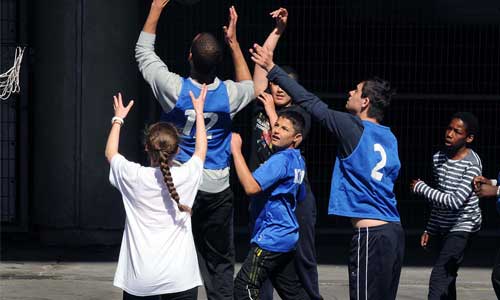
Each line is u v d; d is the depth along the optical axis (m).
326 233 25.11
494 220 25.59
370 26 25.50
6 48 24.20
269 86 16.25
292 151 14.75
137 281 13.00
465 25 25.55
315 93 25.41
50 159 23.73
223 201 15.02
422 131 25.78
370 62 25.53
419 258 23.47
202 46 14.35
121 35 23.55
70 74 23.53
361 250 13.52
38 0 23.69
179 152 14.52
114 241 23.88
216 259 15.24
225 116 14.66
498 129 25.77
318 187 25.62
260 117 16.47
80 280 20.39
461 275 21.75
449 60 25.58
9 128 24.38
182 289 13.09
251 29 25.09
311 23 25.41
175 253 13.07
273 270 15.03
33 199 24.45
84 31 23.47
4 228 24.41
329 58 25.48
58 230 23.77
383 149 13.53
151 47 14.66
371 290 13.52
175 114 14.41
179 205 12.88
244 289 14.62
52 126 23.66
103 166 23.69
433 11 25.50
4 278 20.47
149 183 12.98
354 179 13.49
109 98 23.59
